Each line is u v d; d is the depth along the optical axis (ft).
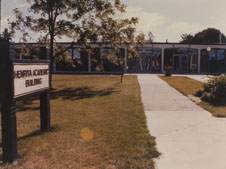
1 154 11.55
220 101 25.99
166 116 19.52
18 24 44.42
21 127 16.55
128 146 12.47
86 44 45.83
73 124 17.01
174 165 10.39
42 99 15.25
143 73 88.69
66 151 11.89
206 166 10.34
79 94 33.37
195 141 13.43
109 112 20.97
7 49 9.98
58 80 58.29
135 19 44.62
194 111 21.44
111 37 44.37
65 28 44.57
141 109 22.13
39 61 13.42
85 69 93.40
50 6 40.19
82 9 41.91
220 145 12.79
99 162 10.57
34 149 12.20
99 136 14.21
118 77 66.49
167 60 98.48
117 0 43.70
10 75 10.18
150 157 11.08
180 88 38.17
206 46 94.17
